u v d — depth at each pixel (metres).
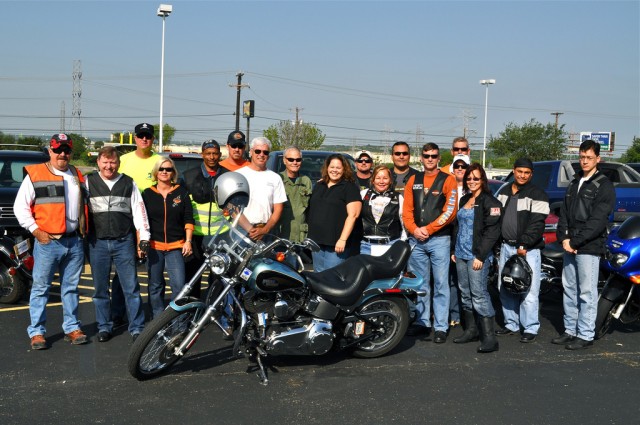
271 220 6.52
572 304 6.56
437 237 6.60
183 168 10.61
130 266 6.27
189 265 6.95
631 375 5.66
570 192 6.55
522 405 4.94
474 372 5.68
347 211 6.68
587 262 6.33
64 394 4.98
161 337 5.33
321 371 5.63
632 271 6.47
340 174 6.68
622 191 11.73
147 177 7.00
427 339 6.70
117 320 6.80
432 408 4.86
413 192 6.66
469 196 6.52
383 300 5.98
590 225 6.20
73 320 6.23
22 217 5.96
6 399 4.86
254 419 4.61
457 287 7.16
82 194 6.09
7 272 7.53
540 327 7.23
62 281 6.21
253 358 5.62
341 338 5.79
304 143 59.50
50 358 5.79
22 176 9.77
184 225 6.48
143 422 4.51
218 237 5.37
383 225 6.69
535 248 6.59
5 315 7.18
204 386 5.21
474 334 6.61
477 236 6.32
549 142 56.56
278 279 5.29
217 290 5.45
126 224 6.19
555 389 5.29
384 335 6.06
